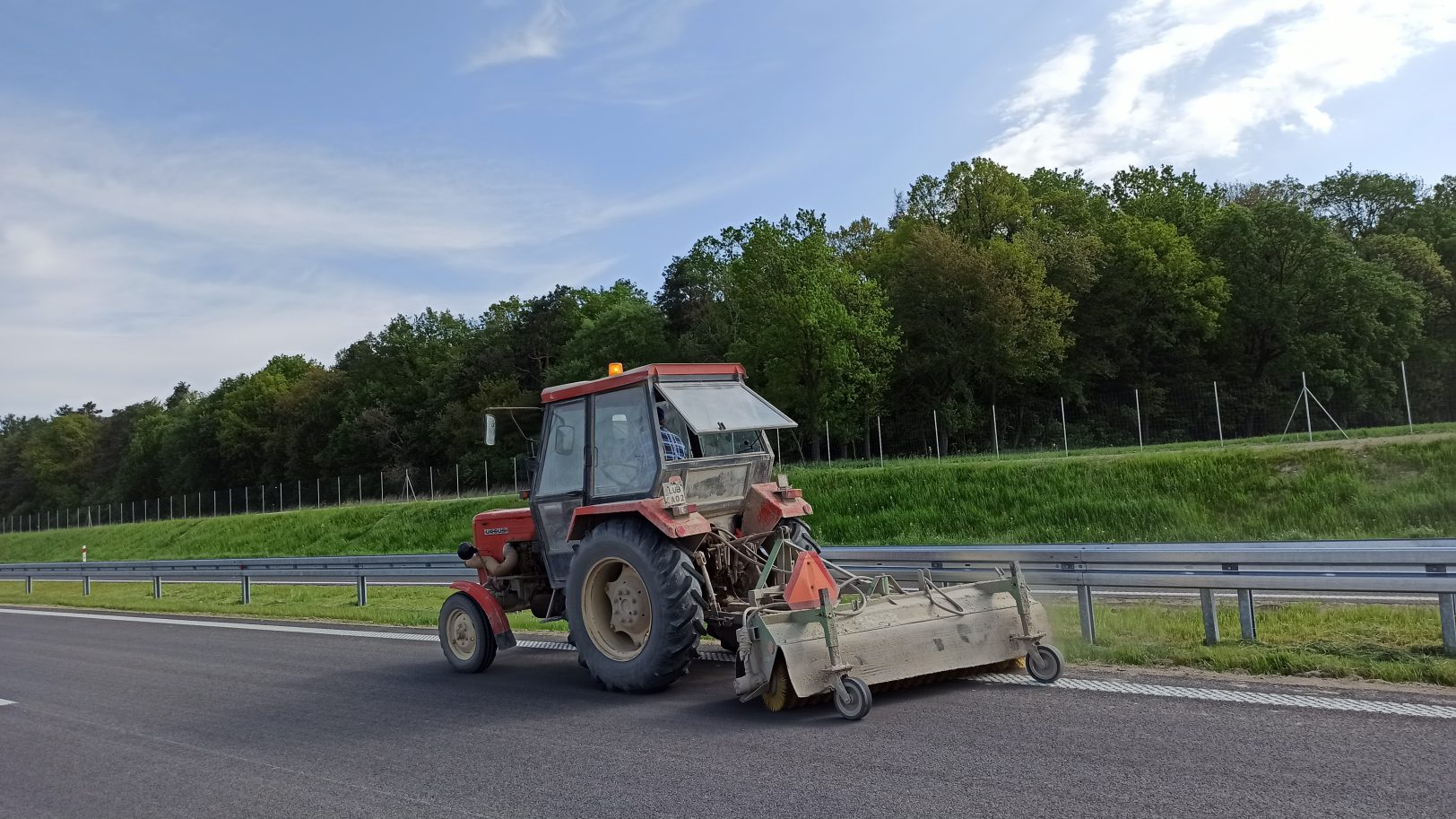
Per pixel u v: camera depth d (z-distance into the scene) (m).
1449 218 51.81
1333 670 5.49
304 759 5.38
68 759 5.78
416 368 66.38
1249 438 23.09
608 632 6.64
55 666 9.82
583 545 6.66
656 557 6.21
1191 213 49.94
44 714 7.27
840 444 37.47
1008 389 43.97
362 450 61.19
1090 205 52.22
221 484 74.31
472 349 62.06
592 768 4.73
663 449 6.49
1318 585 6.23
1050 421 37.56
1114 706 5.08
